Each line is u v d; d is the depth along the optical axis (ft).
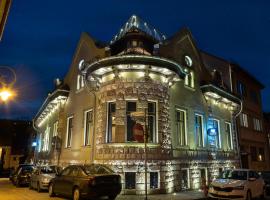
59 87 84.43
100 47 67.77
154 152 52.31
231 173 50.49
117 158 50.98
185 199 45.52
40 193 53.31
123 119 52.75
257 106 114.32
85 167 42.11
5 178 107.96
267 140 117.39
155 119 54.85
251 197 46.70
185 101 65.72
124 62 52.31
